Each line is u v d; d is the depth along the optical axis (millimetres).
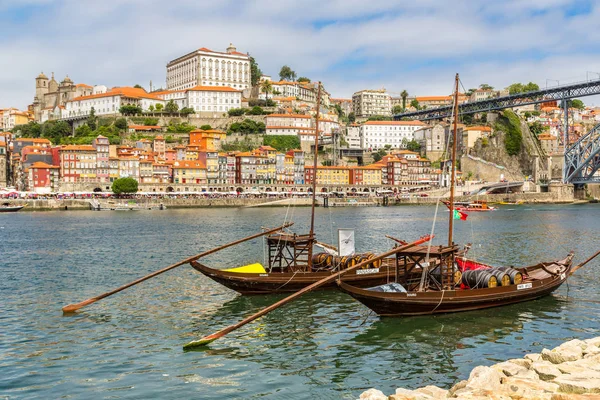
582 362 22719
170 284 48281
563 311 37500
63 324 35312
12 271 56562
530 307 38500
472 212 170500
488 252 70000
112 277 52688
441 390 21125
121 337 32500
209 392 24391
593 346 25141
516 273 39719
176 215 151375
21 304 41094
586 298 41312
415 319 35562
